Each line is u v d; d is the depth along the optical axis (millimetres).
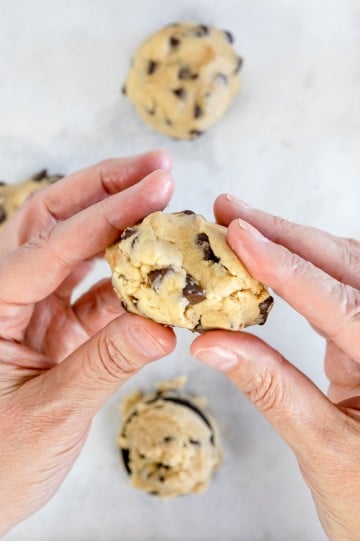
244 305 283
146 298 281
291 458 493
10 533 489
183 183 499
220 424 499
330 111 498
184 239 285
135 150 501
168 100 474
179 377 497
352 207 496
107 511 495
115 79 498
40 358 338
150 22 495
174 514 496
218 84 475
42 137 499
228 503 496
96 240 311
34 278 324
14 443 317
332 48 495
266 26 495
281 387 296
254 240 278
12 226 394
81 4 492
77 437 324
